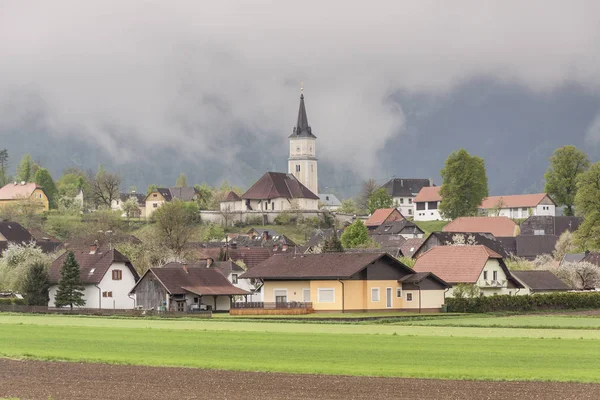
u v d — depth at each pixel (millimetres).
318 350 87812
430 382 69312
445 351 86688
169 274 170750
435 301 156250
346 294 149125
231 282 188375
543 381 69375
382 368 75625
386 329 113938
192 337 101562
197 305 170625
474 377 70875
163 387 67938
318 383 69000
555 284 188750
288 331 110250
